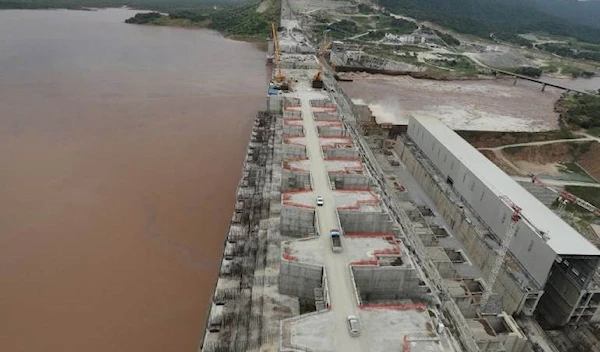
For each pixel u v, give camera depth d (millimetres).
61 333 40156
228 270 45688
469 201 61438
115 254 50969
